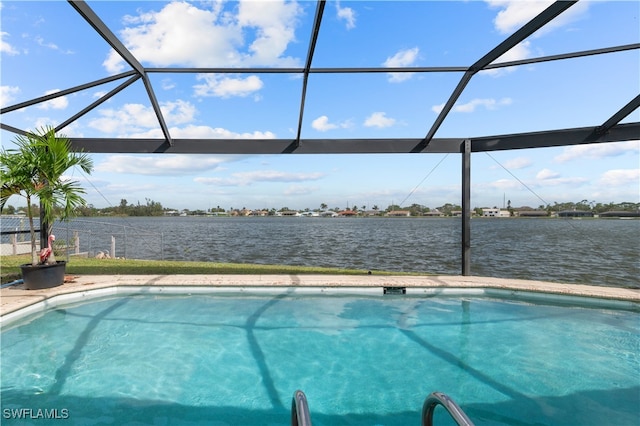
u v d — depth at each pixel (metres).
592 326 4.34
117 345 3.72
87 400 2.64
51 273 5.05
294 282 5.79
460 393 2.82
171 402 2.65
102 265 7.91
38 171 4.91
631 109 4.84
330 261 15.24
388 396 2.79
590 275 11.45
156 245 22.92
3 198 4.92
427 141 6.27
